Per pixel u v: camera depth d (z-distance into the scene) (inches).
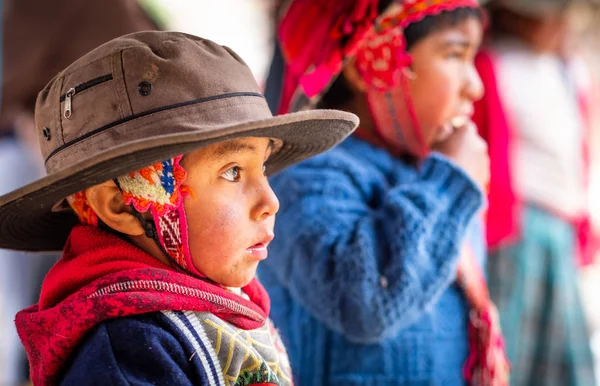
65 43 119.4
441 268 72.0
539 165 129.0
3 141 118.9
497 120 124.8
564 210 130.2
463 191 75.0
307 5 80.5
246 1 233.6
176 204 50.3
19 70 119.0
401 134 81.3
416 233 71.3
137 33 52.1
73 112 50.1
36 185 46.9
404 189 74.6
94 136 49.1
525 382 127.5
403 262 70.4
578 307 131.0
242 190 52.1
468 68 81.4
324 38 78.6
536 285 126.8
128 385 45.9
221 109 49.8
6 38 120.0
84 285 51.0
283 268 75.9
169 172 50.1
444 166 76.0
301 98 80.5
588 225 136.3
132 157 46.1
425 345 76.7
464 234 73.6
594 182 221.6
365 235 72.3
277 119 48.1
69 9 119.3
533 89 129.6
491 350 79.2
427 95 79.1
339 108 84.3
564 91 136.3
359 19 75.9
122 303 47.5
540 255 127.1
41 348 49.1
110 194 50.9
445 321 78.5
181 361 48.6
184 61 49.8
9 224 56.1
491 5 134.3
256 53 217.2
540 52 133.9
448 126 80.6
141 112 48.6
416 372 76.0
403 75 78.8
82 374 46.4
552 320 127.6
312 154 62.8
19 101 119.7
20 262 120.3
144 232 51.4
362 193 78.2
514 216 122.7
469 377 79.4
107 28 119.8
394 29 77.5
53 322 48.3
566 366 128.0
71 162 49.6
